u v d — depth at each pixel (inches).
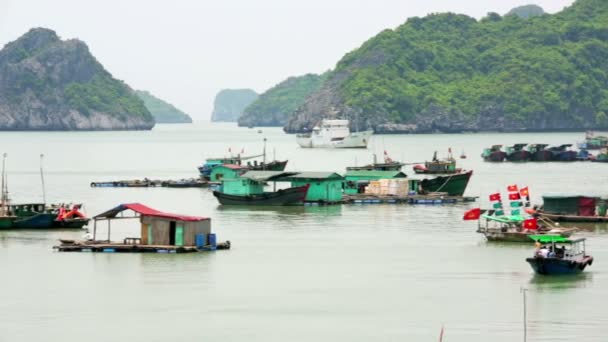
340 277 4503.0
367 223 6378.0
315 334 3590.1
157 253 5044.3
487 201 7824.8
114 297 4114.2
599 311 3848.4
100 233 5880.9
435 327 3663.9
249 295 4146.2
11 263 4810.5
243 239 5634.8
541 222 5871.1
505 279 4429.1
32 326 3708.2
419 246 5359.3
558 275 4461.1
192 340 3531.0
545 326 3651.6
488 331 3599.9
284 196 7500.0
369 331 3619.6
